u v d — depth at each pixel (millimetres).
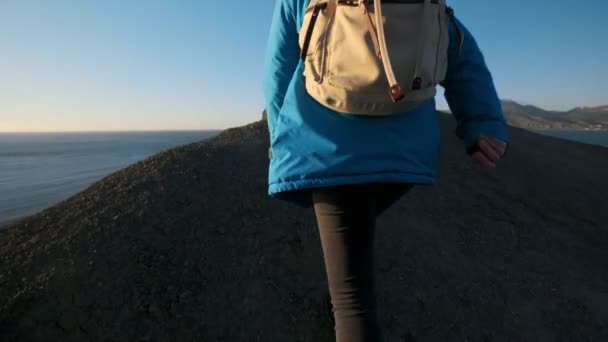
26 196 34062
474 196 5477
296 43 1553
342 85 1195
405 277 3176
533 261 4016
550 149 10445
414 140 1312
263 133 6250
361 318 1304
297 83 1419
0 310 2355
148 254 2939
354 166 1255
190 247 3107
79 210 3471
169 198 3699
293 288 2838
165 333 2393
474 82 1521
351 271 1323
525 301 3244
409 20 1174
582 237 5051
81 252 2869
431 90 1246
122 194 3721
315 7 1299
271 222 3568
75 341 2273
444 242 3941
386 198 1475
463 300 3084
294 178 1316
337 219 1318
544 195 6387
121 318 2434
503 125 1514
